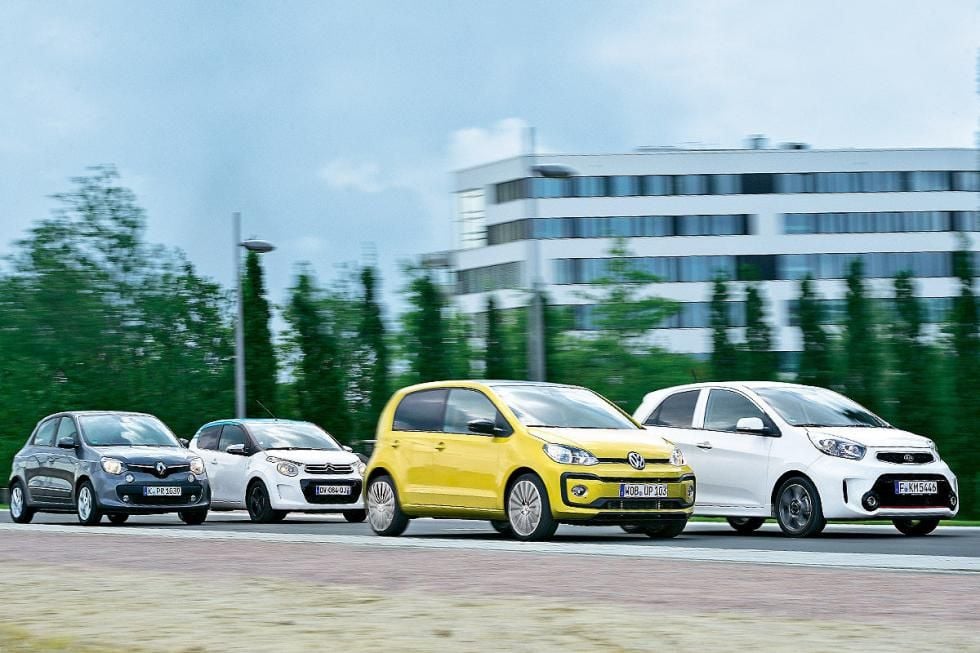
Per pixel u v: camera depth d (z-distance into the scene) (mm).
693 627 8727
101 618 9617
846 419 19641
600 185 104625
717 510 19625
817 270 106312
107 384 64250
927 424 46750
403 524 19469
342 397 59500
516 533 17859
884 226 106812
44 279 64062
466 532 21094
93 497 24656
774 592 10734
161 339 65562
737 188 105875
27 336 63250
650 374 66750
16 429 63156
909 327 48219
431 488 18891
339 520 28656
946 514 18844
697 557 14180
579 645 8070
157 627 9086
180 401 63656
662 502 17875
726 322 56406
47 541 18406
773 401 19656
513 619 9203
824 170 106375
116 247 65500
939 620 9016
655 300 69062
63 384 64938
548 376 63375
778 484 19094
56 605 10477
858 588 10969
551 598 10469
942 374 47000
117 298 65438
